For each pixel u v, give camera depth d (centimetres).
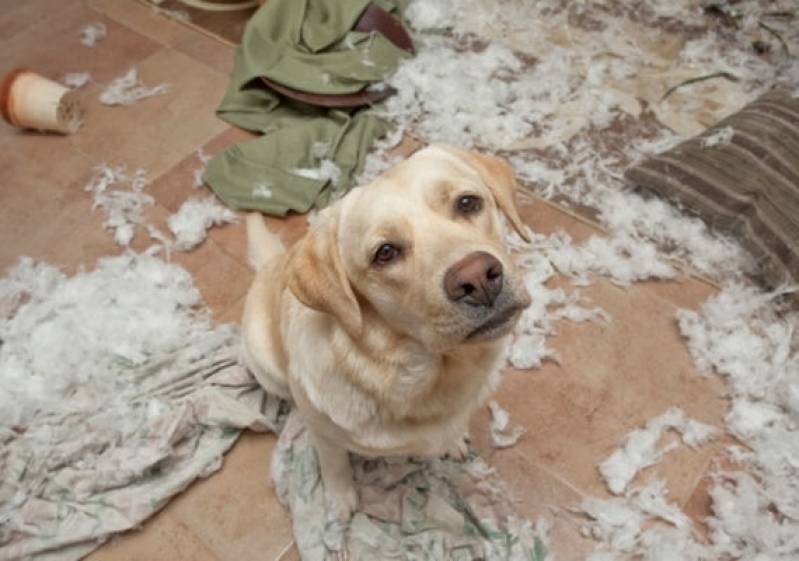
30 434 198
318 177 266
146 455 190
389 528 177
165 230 255
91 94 308
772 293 220
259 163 268
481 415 202
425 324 120
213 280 240
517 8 334
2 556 177
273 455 192
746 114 259
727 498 183
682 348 215
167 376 209
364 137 276
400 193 122
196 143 285
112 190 270
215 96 303
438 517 179
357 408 139
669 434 198
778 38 307
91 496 187
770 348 212
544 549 177
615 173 262
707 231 240
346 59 294
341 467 171
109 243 254
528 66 307
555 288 232
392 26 308
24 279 241
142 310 227
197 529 186
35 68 321
